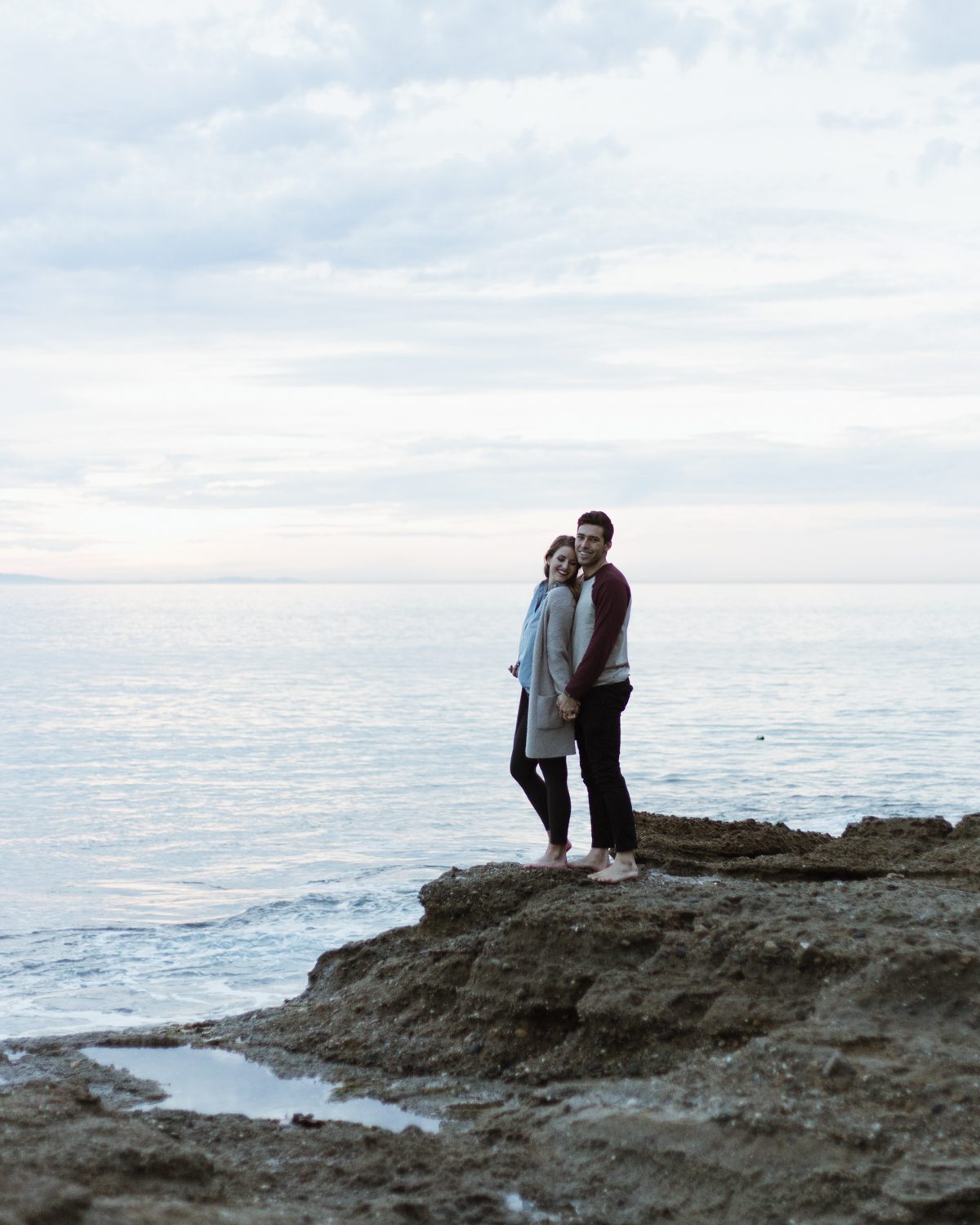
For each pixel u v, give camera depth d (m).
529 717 7.05
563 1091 5.22
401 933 7.46
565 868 7.20
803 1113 4.45
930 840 11.66
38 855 15.58
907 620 149.62
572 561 7.14
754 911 6.35
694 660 67.88
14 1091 4.89
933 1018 5.18
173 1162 4.21
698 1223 4.06
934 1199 3.89
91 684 52.91
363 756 27.06
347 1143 4.78
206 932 10.47
